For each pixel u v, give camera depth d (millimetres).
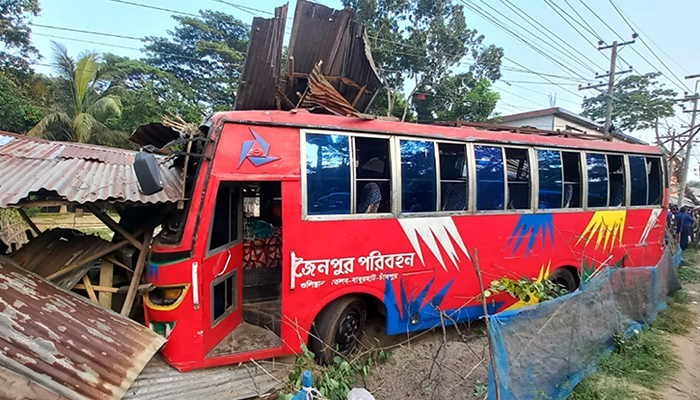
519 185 5383
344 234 3980
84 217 16453
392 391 3887
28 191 3045
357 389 3039
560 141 5816
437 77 19656
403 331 4465
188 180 3979
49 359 2615
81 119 17234
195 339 3408
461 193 4883
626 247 6555
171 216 3910
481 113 20422
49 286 3385
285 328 3748
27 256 3732
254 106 5234
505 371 3072
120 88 19688
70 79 18031
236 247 4180
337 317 4113
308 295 3830
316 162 3881
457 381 4102
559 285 5199
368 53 4988
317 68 4105
